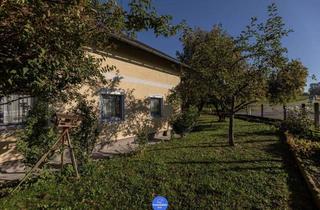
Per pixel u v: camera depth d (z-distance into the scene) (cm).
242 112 2878
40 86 349
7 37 315
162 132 1486
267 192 536
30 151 591
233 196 520
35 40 316
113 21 461
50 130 625
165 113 1530
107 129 1045
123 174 657
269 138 1195
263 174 648
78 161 682
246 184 581
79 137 690
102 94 1024
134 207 479
